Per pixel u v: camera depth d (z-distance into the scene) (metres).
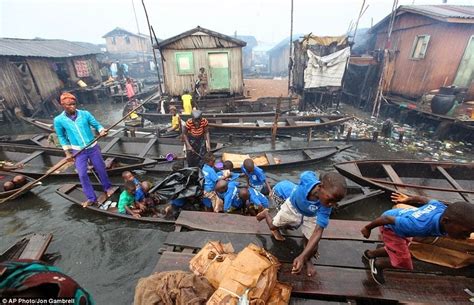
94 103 20.02
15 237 4.96
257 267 2.43
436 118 10.90
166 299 2.36
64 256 4.47
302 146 9.96
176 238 3.70
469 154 9.42
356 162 6.20
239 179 6.85
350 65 17.20
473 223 2.03
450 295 2.78
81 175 5.22
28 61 15.38
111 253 4.49
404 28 14.27
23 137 9.84
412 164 6.31
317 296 2.83
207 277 2.71
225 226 3.91
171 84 14.45
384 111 14.84
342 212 5.66
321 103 15.61
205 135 6.55
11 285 1.20
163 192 5.32
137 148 8.77
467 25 11.18
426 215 2.41
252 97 15.12
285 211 3.14
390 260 2.80
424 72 13.00
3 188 6.35
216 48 14.01
